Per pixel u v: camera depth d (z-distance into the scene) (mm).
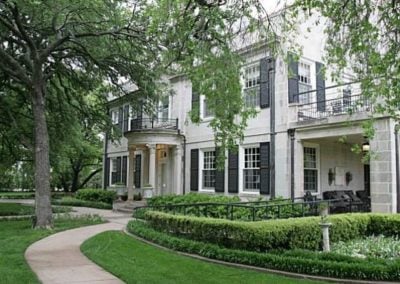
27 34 12578
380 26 6805
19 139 16875
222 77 6211
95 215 15719
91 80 15625
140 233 10164
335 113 13578
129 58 13852
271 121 14711
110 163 26109
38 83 12844
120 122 24516
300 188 13781
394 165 11484
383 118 11562
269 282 5879
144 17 12055
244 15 6207
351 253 7656
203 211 13242
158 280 5898
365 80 6180
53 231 11461
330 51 6699
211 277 6145
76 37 12648
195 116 7320
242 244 7789
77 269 6723
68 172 34125
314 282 6012
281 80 14477
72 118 16578
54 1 11477
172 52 6172
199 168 17875
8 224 13250
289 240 7711
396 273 6012
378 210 11625
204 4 5566
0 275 6090
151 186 18812
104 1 12297
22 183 35781
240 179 15750
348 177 16250
